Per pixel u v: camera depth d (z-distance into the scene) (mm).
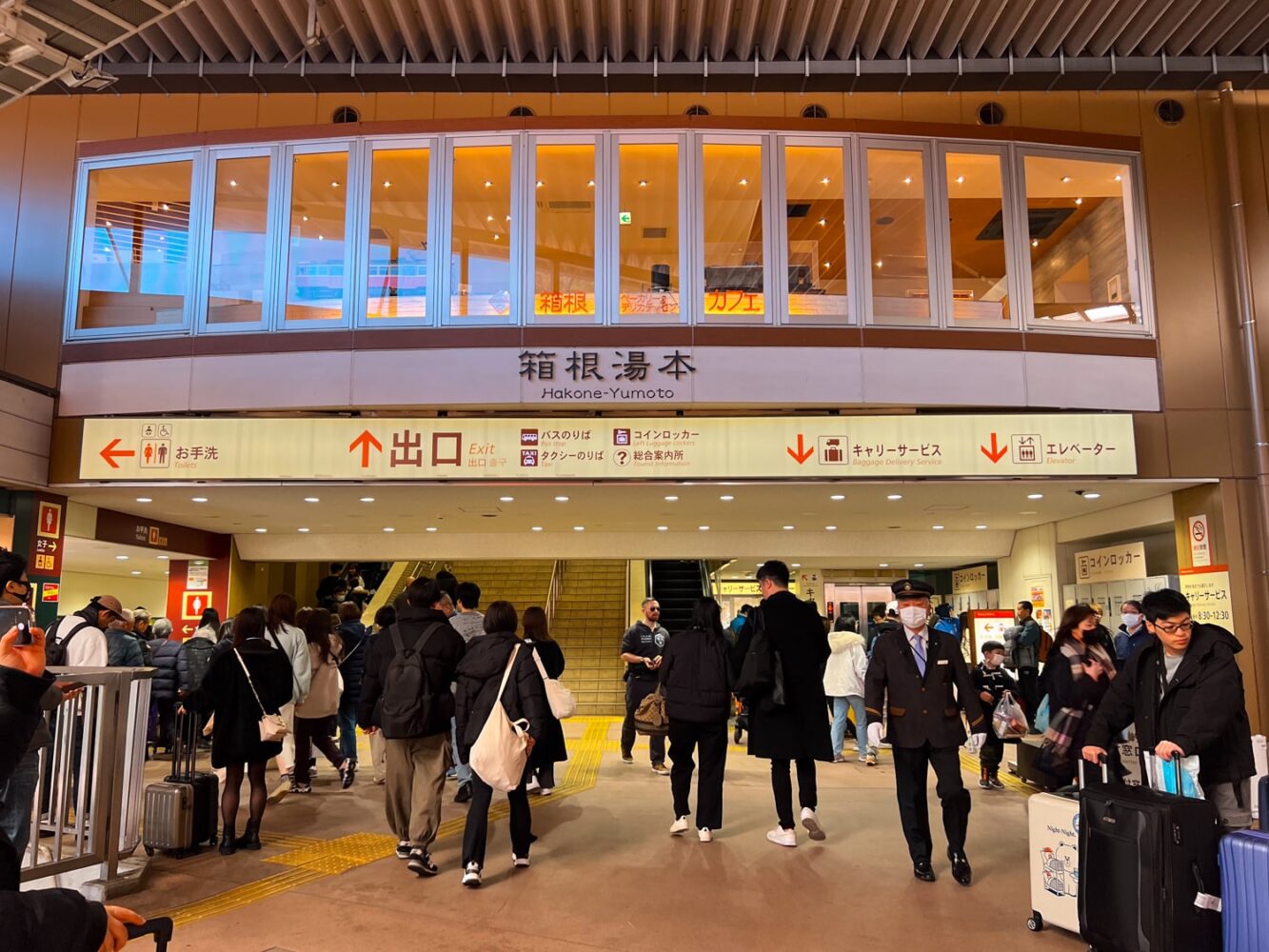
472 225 10328
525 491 10719
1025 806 7137
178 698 8773
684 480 9898
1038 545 15023
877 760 9336
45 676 1876
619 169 10391
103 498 11367
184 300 10484
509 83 10805
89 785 4754
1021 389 10297
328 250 10367
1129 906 3473
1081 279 10688
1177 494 11172
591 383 10039
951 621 10367
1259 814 3418
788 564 18781
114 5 6594
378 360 10109
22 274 10766
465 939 4070
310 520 13711
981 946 4023
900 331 10219
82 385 10453
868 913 4457
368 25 10461
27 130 11109
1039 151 10812
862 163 10469
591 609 17797
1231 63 10672
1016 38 10633
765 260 10297
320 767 9000
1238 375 10703
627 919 4355
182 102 11219
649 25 10391
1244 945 3168
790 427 9969
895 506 12422
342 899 4633
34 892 1484
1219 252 10945
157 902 4578
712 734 5922
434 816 5145
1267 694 10078
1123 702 4176
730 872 5152
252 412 10375
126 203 10773
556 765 9062
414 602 5488
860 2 9859
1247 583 10305
